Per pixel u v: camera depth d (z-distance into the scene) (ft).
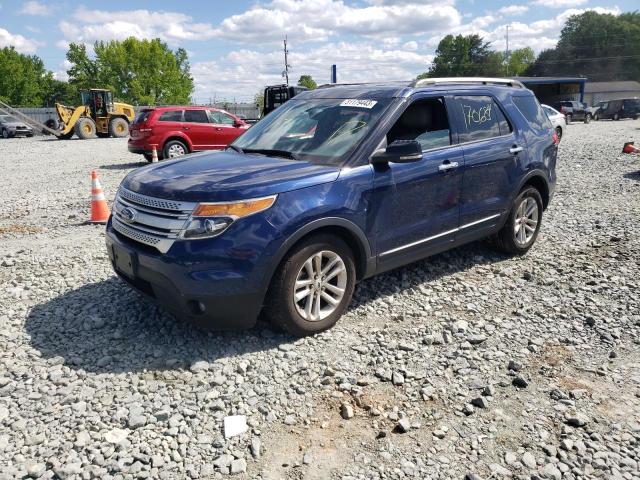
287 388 11.05
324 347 12.67
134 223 12.64
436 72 384.47
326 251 12.89
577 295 15.76
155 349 12.53
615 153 48.19
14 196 34.58
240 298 11.73
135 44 265.34
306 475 8.71
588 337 13.29
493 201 17.28
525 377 11.52
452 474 8.73
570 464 8.95
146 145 48.93
